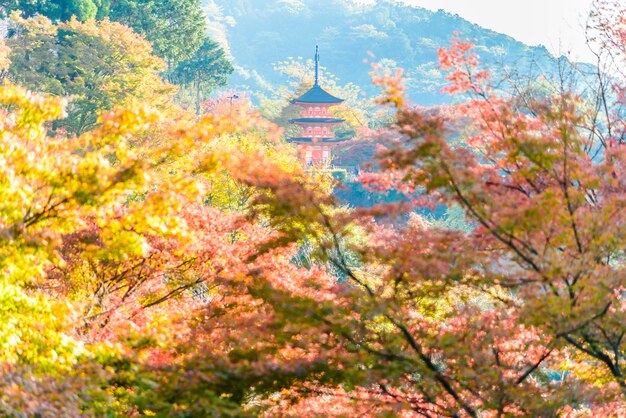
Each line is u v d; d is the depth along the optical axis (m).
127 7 96.19
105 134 12.55
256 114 13.06
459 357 11.88
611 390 12.60
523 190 12.36
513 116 12.62
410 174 11.30
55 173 11.88
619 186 12.11
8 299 13.16
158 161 13.81
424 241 11.71
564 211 11.04
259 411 12.87
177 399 11.81
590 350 12.75
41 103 13.11
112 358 12.90
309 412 12.90
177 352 13.35
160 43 101.50
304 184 12.77
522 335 13.47
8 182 11.67
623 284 11.04
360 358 11.78
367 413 12.73
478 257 11.47
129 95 64.00
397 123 10.99
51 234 11.84
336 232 12.44
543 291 11.55
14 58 64.56
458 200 11.30
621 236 10.88
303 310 11.76
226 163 12.82
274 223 12.70
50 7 84.50
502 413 12.29
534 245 11.35
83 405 11.70
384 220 12.09
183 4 104.44
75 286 18.77
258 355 11.99
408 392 13.01
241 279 13.54
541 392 12.62
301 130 103.88
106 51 65.94
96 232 17.78
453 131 11.83
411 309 13.10
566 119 11.83
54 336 12.69
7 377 10.53
